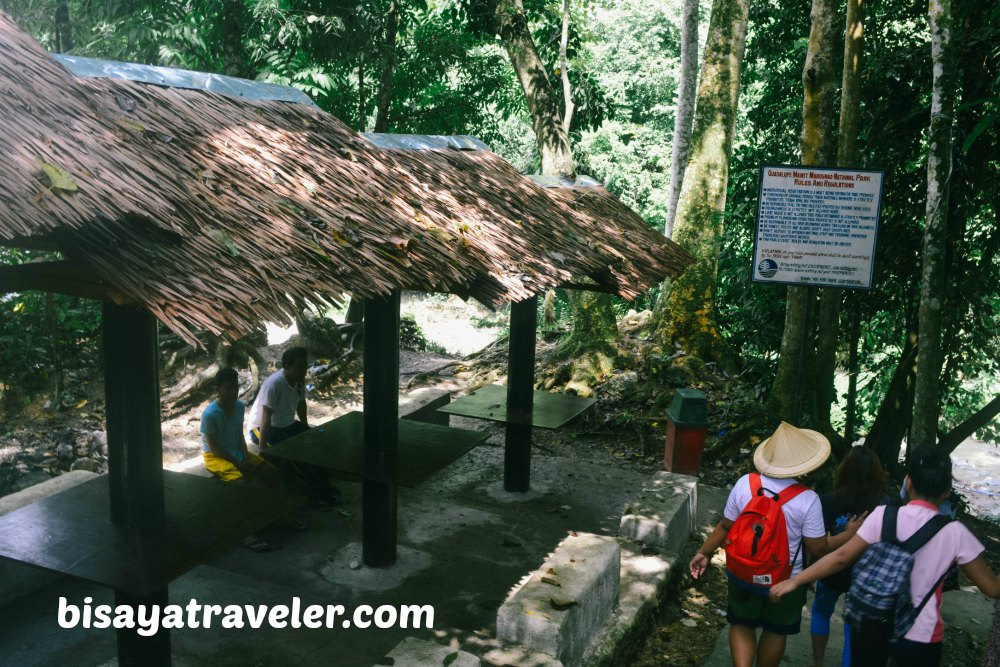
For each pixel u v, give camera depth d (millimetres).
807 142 7902
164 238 2916
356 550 6109
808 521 4188
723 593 6305
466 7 13617
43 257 9867
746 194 11117
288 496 4078
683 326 11273
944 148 6277
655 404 10250
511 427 7547
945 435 9586
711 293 11273
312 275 3250
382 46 13070
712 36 11328
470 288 4230
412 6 15250
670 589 5918
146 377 3551
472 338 20406
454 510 7129
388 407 5539
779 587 4051
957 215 9047
